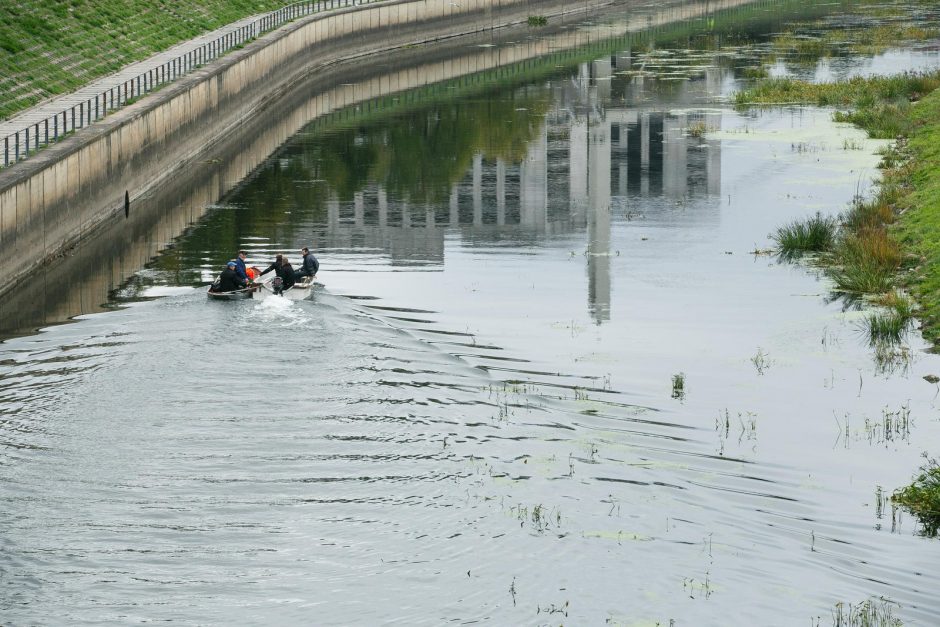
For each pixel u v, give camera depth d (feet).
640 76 517.96
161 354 191.21
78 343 197.06
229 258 259.39
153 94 347.56
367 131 417.90
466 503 142.10
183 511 139.64
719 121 411.54
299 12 561.84
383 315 216.74
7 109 314.55
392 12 622.95
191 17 483.51
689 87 486.79
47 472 149.07
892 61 523.70
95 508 140.15
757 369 189.06
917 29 616.39
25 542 132.77
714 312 218.38
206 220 295.07
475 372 186.80
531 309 222.07
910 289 223.92
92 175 283.79
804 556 131.54
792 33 633.20
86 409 168.55
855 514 141.49
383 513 139.44
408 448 157.07
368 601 122.11
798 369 188.65
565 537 134.21
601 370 188.75
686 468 152.97
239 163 366.84
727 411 172.04
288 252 265.13
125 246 269.85
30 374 182.29
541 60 579.89
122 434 160.15
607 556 130.62
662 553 131.64
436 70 557.74
